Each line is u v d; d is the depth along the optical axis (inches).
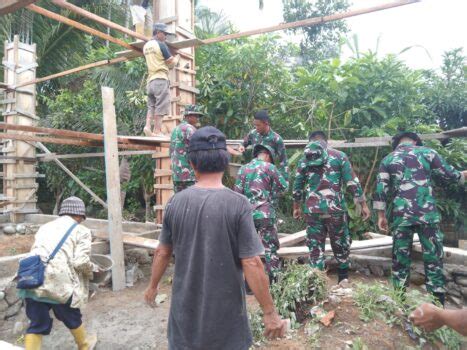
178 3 226.2
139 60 318.0
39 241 119.1
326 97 284.5
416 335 116.3
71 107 336.5
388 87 275.6
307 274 133.5
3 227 287.1
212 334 62.2
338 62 278.8
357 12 159.0
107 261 187.2
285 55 316.2
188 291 64.1
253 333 118.0
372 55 278.7
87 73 399.9
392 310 123.0
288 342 113.9
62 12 393.7
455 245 284.2
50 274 113.0
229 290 63.6
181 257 65.9
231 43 308.0
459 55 324.5
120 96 329.7
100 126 330.6
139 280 197.0
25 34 387.5
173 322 66.2
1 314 158.6
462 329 51.9
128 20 438.3
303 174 159.2
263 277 63.6
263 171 159.0
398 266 144.7
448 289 172.1
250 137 188.4
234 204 65.1
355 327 117.0
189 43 211.0
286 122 303.0
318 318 121.4
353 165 279.3
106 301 169.3
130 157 329.1
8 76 295.0
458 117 326.6
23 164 293.3
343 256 159.0
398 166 144.5
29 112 297.4
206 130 69.4
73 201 131.7
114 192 187.5
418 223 138.0
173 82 229.9
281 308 127.4
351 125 287.1
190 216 65.4
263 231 157.6
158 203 241.3
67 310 120.3
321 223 155.6
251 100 294.5
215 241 63.2
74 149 341.1
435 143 260.8
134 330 141.9
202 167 68.2
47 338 142.2
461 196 279.6
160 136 207.6
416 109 278.7
